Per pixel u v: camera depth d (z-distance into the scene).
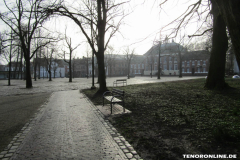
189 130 4.33
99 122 5.53
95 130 4.77
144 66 76.75
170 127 4.66
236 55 3.34
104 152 3.42
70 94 13.50
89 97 11.23
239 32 3.18
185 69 62.34
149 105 7.47
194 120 5.01
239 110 5.52
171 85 15.83
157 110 6.53
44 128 5.05
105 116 6.20
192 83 16.83
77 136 4.34
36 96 12.82
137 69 79.94
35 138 4.27
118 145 3.74
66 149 3.59
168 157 3.10
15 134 4.59
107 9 12.07
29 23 19.72
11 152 3.50
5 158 3.24
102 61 12.63
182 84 16.23
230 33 3.35
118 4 11.59
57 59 46.50
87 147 3.67
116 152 3.40
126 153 3.34
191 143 3.61
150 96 9.80
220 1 3.50
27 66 21.16
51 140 4.11
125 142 3.87
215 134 3.69
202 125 4.55
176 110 6.28
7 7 17.59
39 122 5.69
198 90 10.66
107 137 4.23
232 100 7.16
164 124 4.93
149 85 17.78
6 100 11.02
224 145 3.39
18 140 4.15
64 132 4.66
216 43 10.45
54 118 6.16
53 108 8.00
